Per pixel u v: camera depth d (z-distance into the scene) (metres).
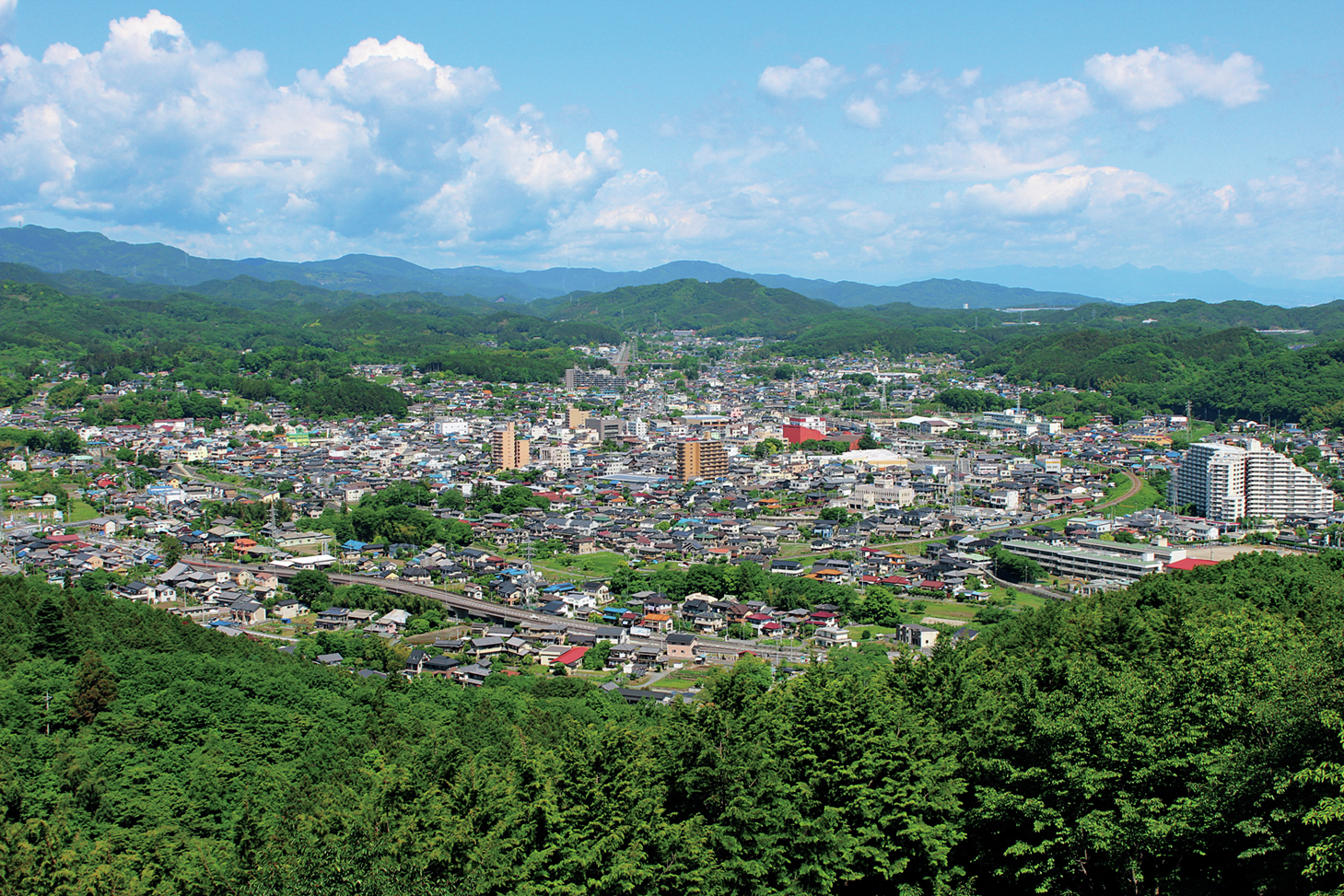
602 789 95.31
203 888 100.00
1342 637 92.06
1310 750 80.50
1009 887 94.56
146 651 182.12
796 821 91.81
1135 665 123.06
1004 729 98.75
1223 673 96.31
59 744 139.62
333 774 129.88
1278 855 82.56
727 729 99.69
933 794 94.00
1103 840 84.94
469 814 98.25
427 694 183.38
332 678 184.50
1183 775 88.44
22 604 197.00
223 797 130.38
